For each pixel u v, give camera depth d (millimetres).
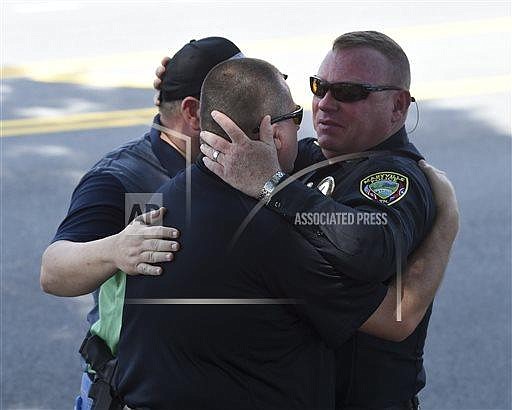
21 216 17828
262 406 6609
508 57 25000
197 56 7547
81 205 7410
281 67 24391
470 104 22312
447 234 7422
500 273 15836
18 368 13773
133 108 22578
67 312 15016
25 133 21250
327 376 6879
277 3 29047
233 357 6574
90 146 20594
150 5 29594
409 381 7738
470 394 13219
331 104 7555
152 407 6754
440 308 14953
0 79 24688
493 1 28734
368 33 7680
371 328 7043
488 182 18656
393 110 7582
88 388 7727
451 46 25812
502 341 14211
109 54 26203
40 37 27594
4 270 16156
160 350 6699
